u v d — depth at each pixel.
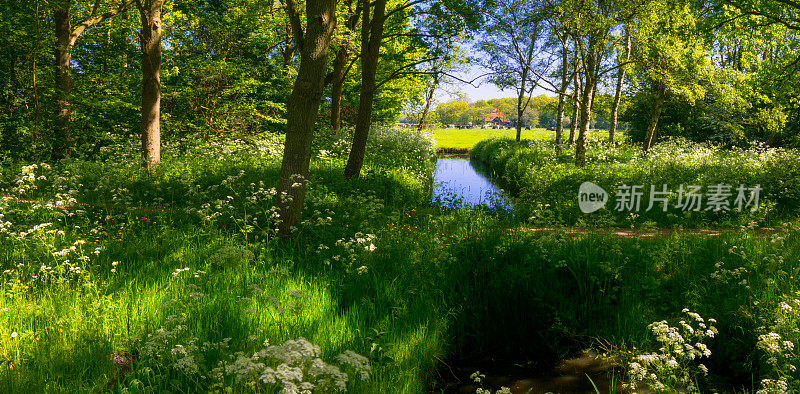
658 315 5.85
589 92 18.36
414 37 13.86
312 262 6.74
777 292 5.47
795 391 3.77
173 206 10.13
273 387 3.31
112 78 17.95
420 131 34.59
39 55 14.80
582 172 16.06
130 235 7.54
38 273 5.56
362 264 6.54
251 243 7.48
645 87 24.33
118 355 4.18
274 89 22.34
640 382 4.71
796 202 10.95
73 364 3.94
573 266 6.13
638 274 6.39
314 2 7.76
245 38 20.34
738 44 23.94
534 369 5.21
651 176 14.66
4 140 13.82
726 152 22.00
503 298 5.88
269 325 4.66
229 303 4.95
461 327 5.64
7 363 3.72
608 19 16.47
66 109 15.79
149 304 4.92
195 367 3.30
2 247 6.44
